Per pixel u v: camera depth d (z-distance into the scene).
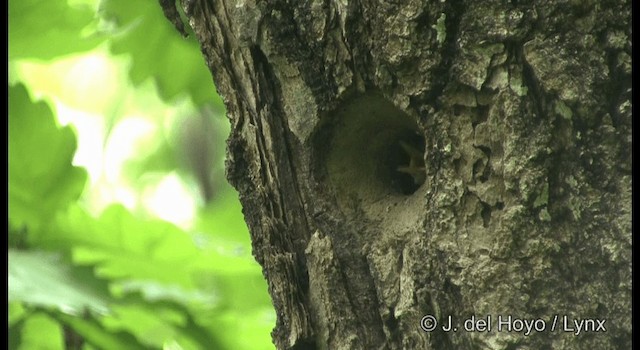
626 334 3.69
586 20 3.70
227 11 3.79
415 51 3.72
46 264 4.25
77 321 4.25
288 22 3.76
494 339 3.71
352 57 3.74
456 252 3.72
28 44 4.47
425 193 3.75
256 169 3.79
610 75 3.70
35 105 4.32
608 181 3.70
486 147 3.72
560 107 3.70
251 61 3.78
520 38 3.71
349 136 3.78
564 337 3.70
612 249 3.69
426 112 3.73
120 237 4.33
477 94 3.71
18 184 4.31
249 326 4.34
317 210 3.78
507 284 3.71
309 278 3.78
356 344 3.76
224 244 4.46
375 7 3.73
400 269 3.75
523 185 3.70
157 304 4.29
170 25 4.45
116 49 4.47
